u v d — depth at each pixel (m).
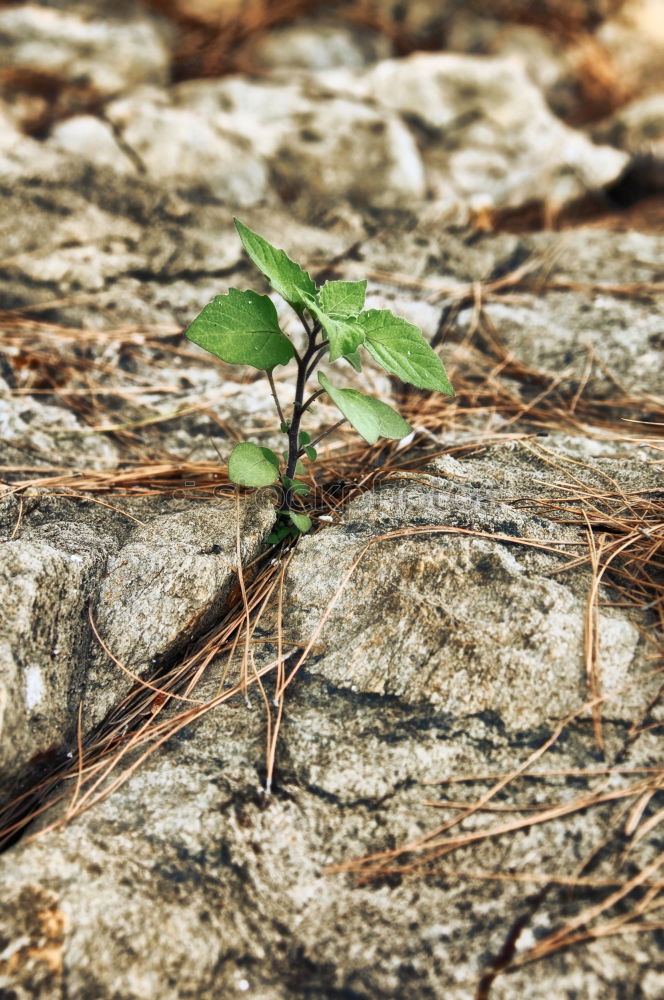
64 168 1.15
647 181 1.37
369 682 0.77
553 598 0.78
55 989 0.68
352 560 0.81
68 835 0.72
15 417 0.93
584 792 0.73
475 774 0.74
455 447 0.90
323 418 0.95
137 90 1.35
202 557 0.81
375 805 0.74
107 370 0.99
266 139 1.26
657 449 0.89
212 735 0.76
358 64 1.59
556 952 0.69
